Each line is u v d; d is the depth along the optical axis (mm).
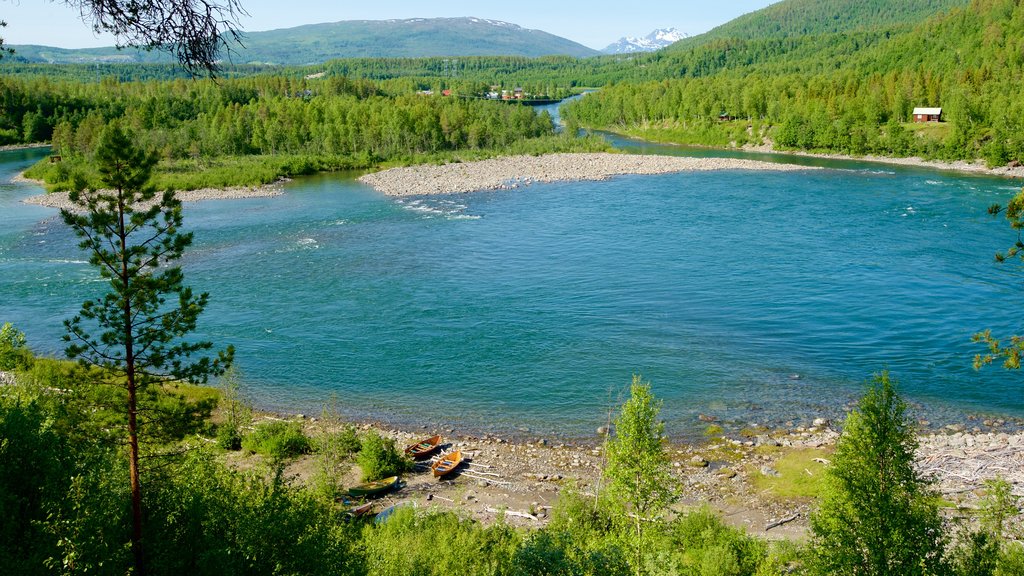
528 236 87188
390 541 25047
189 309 21141
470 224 94812
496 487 35000
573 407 43531
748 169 143250
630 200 111250
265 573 20203
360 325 57000
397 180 136250
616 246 81500
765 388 45469
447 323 57312
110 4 10109
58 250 81438
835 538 21625
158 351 21109
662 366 48906
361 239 86438
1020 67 187875
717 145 196250
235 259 77125
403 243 84125
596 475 35875
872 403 22312
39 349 51000
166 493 21656
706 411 42562
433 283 67812
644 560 24000
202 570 19484
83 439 20219
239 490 24188
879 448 21594
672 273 70250
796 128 177875
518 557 21281
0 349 34250
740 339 53438
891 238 82500
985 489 32250
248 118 182500
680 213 100125
